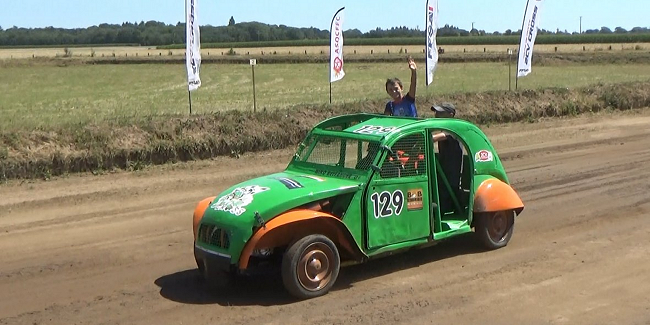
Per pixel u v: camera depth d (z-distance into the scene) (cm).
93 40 18975
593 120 2197
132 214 1039
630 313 630
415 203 743
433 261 795
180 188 1216
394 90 879
